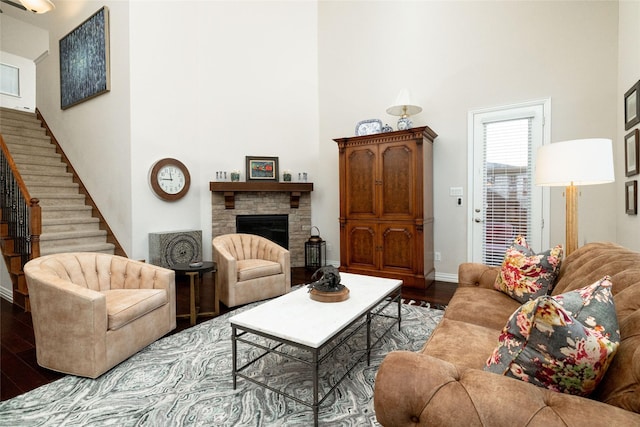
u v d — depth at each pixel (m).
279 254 3.72
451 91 4.30
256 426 1.64
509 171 3.97
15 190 3.51
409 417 0.99
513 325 1.03
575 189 2.38
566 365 0.91
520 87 3.88
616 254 1.60
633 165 2.87
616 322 1.00
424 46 4.49
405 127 4.11
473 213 4.20
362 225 4.41
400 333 2.71
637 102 2.77
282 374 2.11
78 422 1.68
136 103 4.28
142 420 1.69
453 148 4.31
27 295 3.21
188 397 1.87
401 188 4.11
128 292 2.54
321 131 5.37
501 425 0.85
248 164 5.07
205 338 2.65
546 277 2.08
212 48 4.94
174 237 4.38
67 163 5.30
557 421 0.81
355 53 5.04
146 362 2.27
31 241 3.19
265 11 5.21
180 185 4.63
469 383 0.96
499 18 3.99
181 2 4.69
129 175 4.27
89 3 4.76
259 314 2.00
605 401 0.91
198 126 4.87
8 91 8.17
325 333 1.72
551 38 3.71
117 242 4.46
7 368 2.21
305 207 5.39
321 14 5.33
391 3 4.73
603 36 3.46
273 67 5.24
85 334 2.05
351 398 1.85
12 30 7.11
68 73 5.21
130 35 4.22
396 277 4.17
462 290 2.46
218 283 3.22
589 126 3.54
